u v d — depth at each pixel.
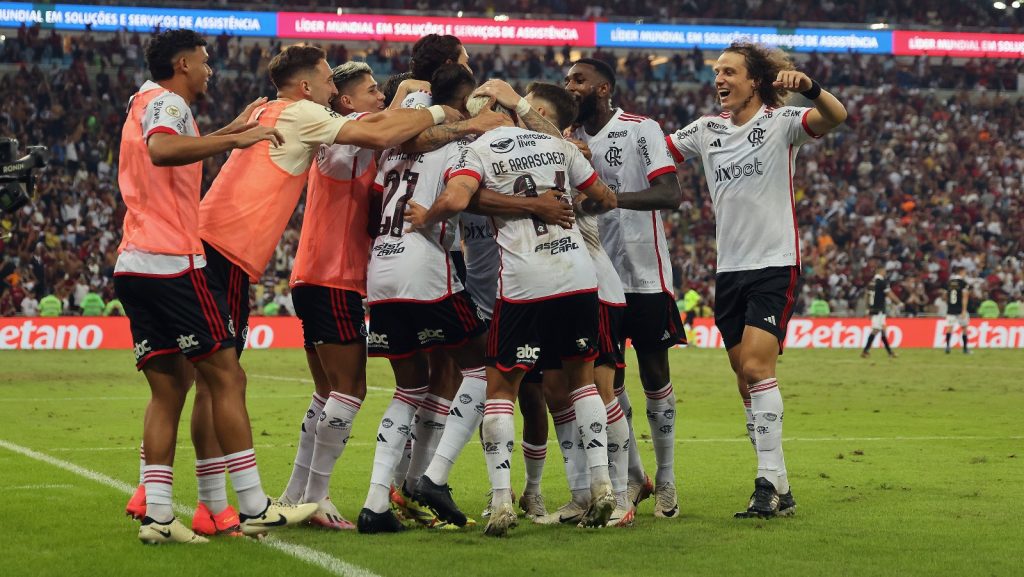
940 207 88.75
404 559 11.50
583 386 13.32
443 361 14.32
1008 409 32.03
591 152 15.51
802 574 10.89
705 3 105.19
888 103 98.94
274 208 13.23
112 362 50.78
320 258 13.72
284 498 14.30
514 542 12.55
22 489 16.03
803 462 19.95
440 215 12.76
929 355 62.34
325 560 11.41
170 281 12.16
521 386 14.36
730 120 15.43
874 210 88.44
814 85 14.23
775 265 14.93
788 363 54.91
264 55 91.12
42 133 80.56
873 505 15.17
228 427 12.33
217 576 10.65
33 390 36.62
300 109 13.16
